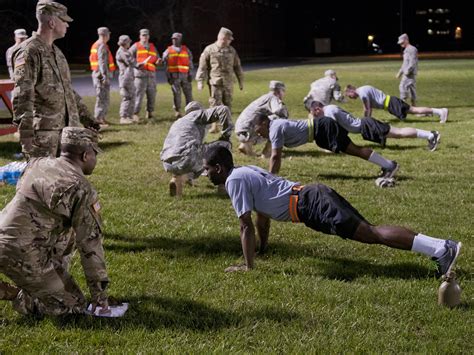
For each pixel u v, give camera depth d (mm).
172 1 53969
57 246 4078
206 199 7531
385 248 5645
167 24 54094
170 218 6715
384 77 30453
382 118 14852
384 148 10922
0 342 3848
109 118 15977
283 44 81438
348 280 4941
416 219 6562
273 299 4523
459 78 28781
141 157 10461
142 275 5004
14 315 4258
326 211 4668
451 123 13859
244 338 3887
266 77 32531
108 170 9367
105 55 14242
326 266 5207
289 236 6031
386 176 8219
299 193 4816
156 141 12148
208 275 4980
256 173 4910
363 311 4270
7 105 11523
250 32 69875
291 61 60781
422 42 84188
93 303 4102
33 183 3859
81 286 4789
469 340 3865
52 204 3824
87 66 48188
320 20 82688
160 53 54031
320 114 9289
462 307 4332
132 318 4195
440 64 43438
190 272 5098
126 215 6809
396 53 83000
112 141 12164
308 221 4766
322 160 9977
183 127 7555
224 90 13336
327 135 8016
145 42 15250
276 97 10086
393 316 4207
